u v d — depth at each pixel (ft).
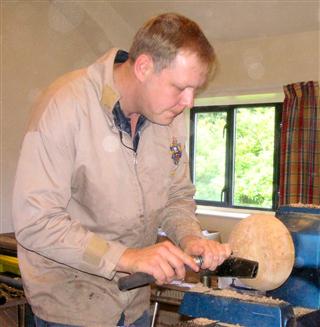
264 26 10.68
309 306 3.74
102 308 4.06
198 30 3.47
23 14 11.24
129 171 3.97
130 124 3.99
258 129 12.05
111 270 3.41
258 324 3.34
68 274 3.97
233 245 3.69
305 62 10.56
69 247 3.43
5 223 11.07
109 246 3.50
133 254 3.42
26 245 3.60
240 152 12.35
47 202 3.52
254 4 10.09
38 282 3.97
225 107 12.48
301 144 10.45
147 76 3.50
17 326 8.45
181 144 4.48
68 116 3.65
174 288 8.27
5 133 11.07
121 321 4.31
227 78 11.64
